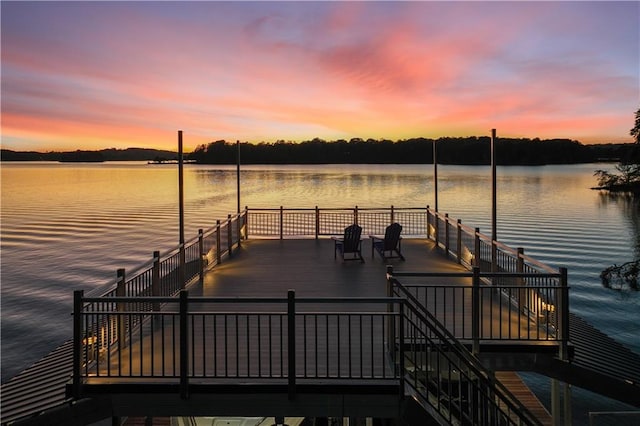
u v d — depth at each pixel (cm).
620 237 3069
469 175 10162
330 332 641
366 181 8012
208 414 489
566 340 570
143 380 495
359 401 483
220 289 898
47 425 454
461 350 530
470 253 1014
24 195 6675
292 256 1229
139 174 15362
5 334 1611
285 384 484
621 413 652
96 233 3362
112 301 482
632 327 1719
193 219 3947
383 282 946
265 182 8144
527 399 936
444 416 481
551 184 7588
